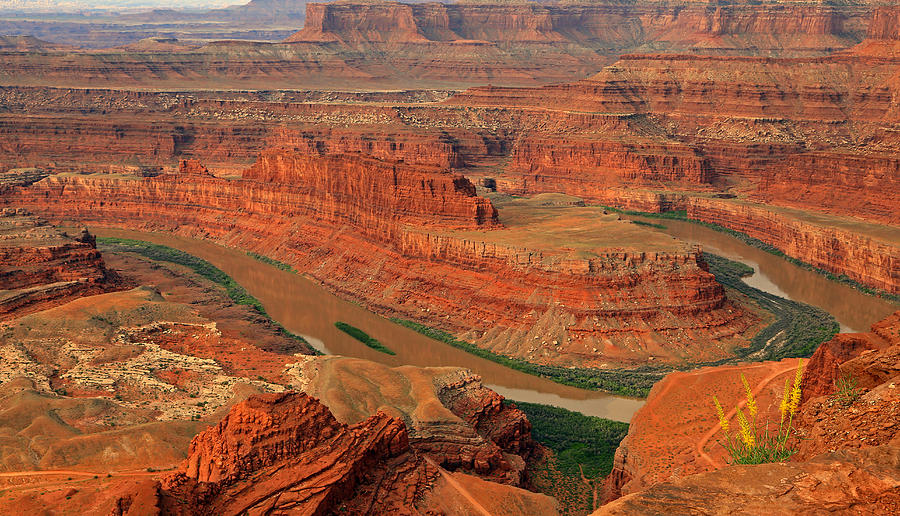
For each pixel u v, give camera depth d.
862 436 56.00
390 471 95.44
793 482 44.88
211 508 79.94
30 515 89.44
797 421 65.44
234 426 88.50
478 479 100.62
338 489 86.88
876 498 43.09
